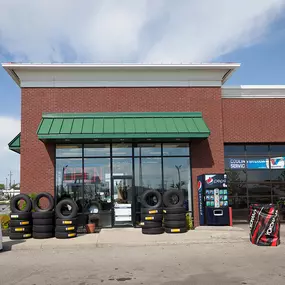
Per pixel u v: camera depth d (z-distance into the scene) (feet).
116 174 55.52
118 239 43.34
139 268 29.73
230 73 58.70
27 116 54.85
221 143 57.11
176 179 56.18
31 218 45.55
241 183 59.67
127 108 56.18
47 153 54.54
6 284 25.36
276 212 39.60
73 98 55.72
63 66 54.75
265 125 59.00
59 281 25.95
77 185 54.70
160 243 41.50
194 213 55.16
